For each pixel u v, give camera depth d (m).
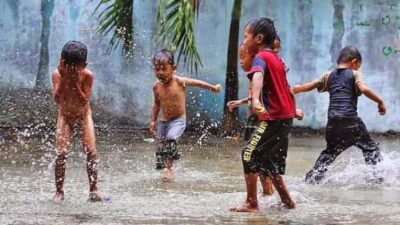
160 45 23.00
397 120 24.56
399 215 8.77
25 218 8.24
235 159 15.76
